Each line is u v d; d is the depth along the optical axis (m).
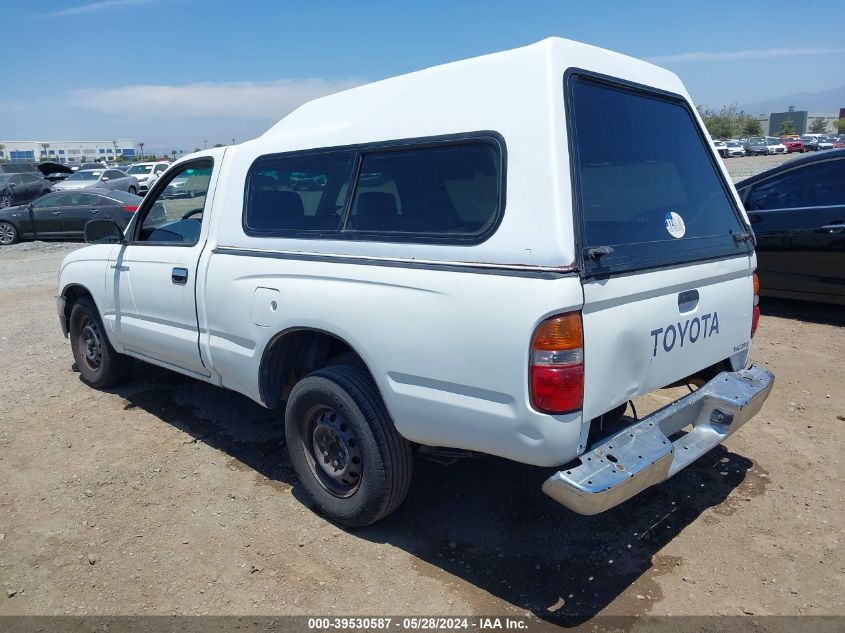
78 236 16.20
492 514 3.59
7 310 8.87
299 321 3.34
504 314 2.55
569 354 2.48
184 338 4.22
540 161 2.58
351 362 3.54
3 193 21.45
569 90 2.73
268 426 4.79
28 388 5.66
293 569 3.16
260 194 3.79
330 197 3.39
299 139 3.63
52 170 32.34
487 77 2.84
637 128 3.15
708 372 3.62
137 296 4.59
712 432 3.25
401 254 2.99
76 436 4.67
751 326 3.62
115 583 3.09
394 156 3.12
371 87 3.41
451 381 2.75
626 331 2.71
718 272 3.23
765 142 56.69
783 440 4.32
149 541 3.41
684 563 3.13
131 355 5.05
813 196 6.73
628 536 3.35
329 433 3.43
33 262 13.40
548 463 2.58
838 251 6.44
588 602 2.88
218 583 3.07
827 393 5.02
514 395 2.56
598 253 2.58
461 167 2.85
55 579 3.13
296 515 3.62
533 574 3.08
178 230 4.41
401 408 2.97
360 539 3.39
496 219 2.67
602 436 2.91
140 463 4.25
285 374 3.78
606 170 2.86
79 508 3.73
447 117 2.94
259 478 4.04
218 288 3.86
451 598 2.93
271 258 3.56
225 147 4.10
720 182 3.64
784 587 2.94
